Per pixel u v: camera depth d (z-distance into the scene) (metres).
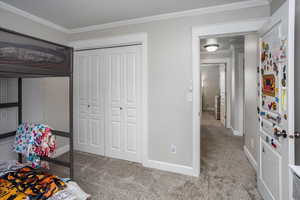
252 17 1.92
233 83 4.29
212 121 6.14
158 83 2.36
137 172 2.31
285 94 1.27
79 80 3.03
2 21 2.01
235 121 4.23
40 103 2.57
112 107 2.80
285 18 1.24
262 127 1.76
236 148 3.25
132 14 2.27
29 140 1.75
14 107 2.24
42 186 1.38
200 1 1.92
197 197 1.77
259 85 1.82
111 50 2.75
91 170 2.37
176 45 2.24
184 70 2.22
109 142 2.85
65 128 3.00
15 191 1.30
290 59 1.19
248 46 2.77
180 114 2.27
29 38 1.37
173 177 2.18
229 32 1.99
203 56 4.82
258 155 1.86
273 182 1.49
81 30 2.79
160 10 2.15
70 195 1.38
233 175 2.22
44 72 1.49
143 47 2.42
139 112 2.61
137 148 2.65
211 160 2.70
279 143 1.37
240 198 1.75
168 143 2.35
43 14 2.28
